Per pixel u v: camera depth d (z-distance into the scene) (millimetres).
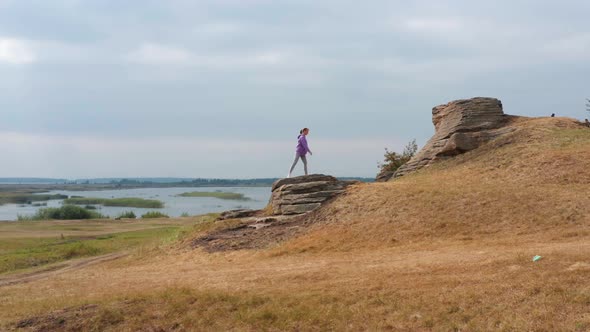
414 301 9172
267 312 9492
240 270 13945
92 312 10133
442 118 30594
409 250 14125
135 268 17281
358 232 16688
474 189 18281
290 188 21344
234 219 22250
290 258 15328
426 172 25750
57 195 132500
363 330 8570
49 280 16078
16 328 9781
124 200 93000
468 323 8156
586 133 24578
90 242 27109
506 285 9125
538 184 18781
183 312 9930
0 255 23094
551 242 12805
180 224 40031
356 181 22859
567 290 8461
